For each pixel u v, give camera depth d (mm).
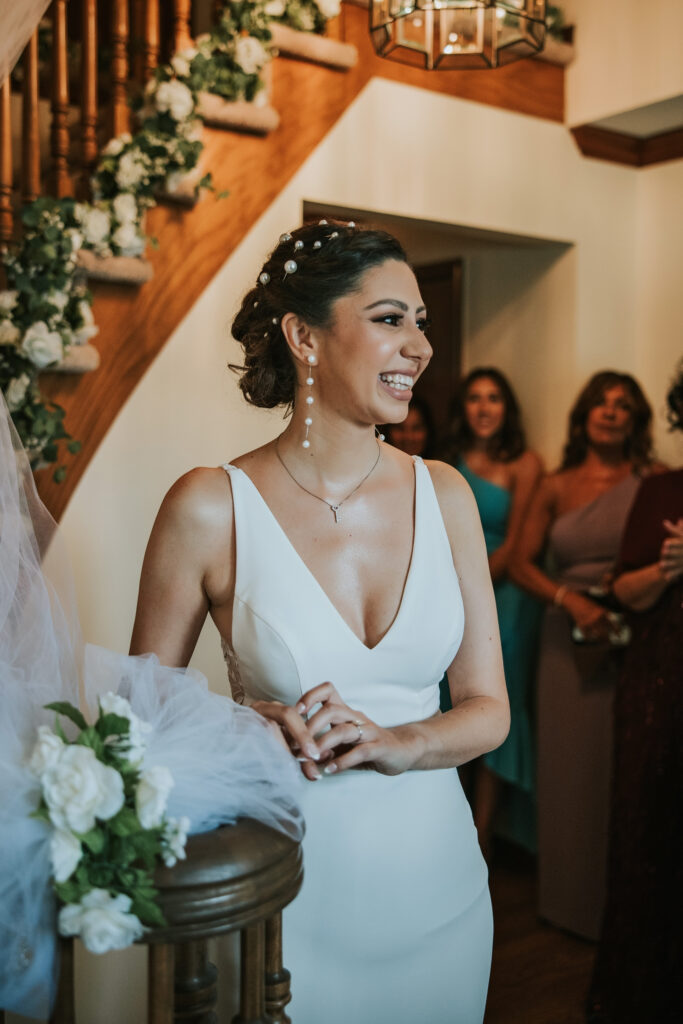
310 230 1505
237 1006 1426
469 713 1493
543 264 4012
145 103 2734
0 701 1086
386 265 1454
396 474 1596
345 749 1387
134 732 984
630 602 2781
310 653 1459
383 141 3260
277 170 3002
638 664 2764
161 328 2789
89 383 2668
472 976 1536
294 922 1431
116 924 895
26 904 932
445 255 4527
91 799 917
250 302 1599
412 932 1467
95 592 2703
